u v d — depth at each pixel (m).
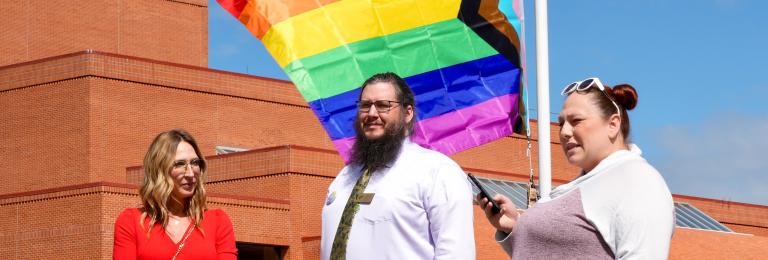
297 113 50.19
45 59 45.00
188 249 8.52
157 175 8.50
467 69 12.38
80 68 44.31
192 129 46.66
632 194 6.72
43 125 44.72
